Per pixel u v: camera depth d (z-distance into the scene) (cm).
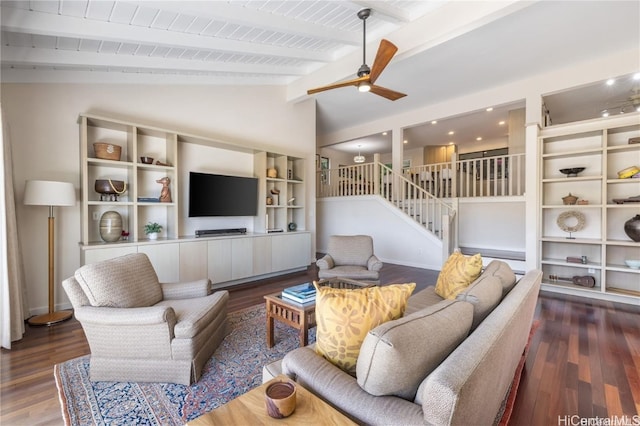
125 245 334
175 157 389
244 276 446
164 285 261
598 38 374
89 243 334
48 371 209
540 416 167
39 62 292
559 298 383
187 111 430
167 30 307
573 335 273
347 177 758
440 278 271
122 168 371
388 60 268
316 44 392
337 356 125
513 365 157
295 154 572
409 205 614
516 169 636
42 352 235
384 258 637
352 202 698
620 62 412
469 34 364
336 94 582
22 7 240
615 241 372
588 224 414
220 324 252
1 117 240
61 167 329
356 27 351
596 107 600
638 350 244
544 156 421
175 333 196
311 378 116
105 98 359
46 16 250
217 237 417
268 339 250
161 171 406
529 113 493
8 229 250
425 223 606
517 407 175
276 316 246
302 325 224
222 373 210
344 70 425
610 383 198
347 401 102
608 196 397
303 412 99
